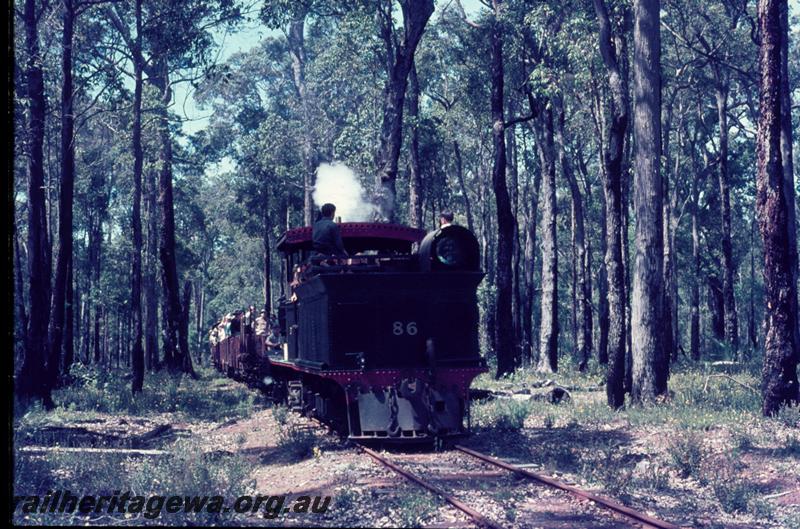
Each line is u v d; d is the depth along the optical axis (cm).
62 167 2452
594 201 5356
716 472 1062
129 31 3108
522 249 6362
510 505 890
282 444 1391
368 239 1564
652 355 1831
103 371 3247
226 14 2672
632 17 2650
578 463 1146
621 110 1819
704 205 5475
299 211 5847
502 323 2766
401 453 1271
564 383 2700
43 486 985
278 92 5825
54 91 3256
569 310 6944
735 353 3394
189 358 3897
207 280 7844
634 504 915
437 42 3831
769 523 864
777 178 1546
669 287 3881
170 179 3903
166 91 3691
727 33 3688
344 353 1327
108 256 6166
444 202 4928
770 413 1540
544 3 2636
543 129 3403
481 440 1388
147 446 1524
